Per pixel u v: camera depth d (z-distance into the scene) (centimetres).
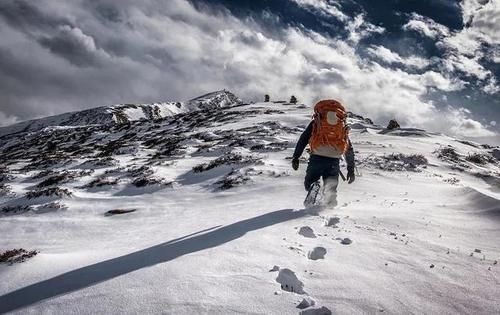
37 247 852
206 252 566
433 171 1753
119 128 6031
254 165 1636
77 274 536
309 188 818
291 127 3366
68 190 1489
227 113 5119
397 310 422
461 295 456
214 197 1218
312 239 625
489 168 2245
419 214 777
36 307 446
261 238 621
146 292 450
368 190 1116
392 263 538
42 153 4428
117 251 645
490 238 641
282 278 493
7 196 1620
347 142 795
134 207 1210
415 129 3309
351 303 431
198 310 411
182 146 2772
